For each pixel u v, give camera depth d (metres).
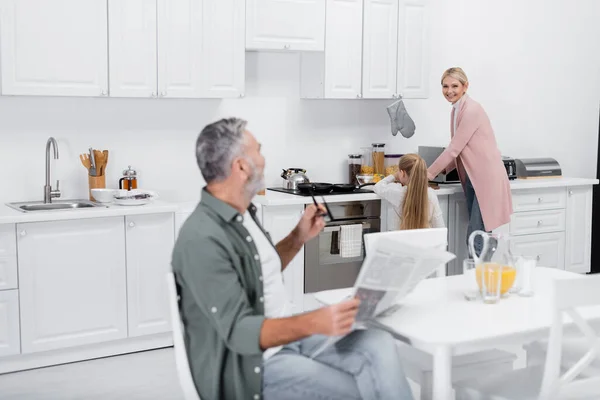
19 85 3.93
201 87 4.44
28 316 3.84
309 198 4.62
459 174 5.08
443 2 5.69
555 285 2.19
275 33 4.66
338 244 4.77
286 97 5.13
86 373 3.90
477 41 5.88
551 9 6.21
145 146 4.67
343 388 2.22
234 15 4.50
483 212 4.93
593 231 6.47
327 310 2.03
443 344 2.11
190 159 4.82
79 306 3.97
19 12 3.89
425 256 2.21
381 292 2.18
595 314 2.41
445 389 2.12
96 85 4.12
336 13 4.89
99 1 4.08
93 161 4.38
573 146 6.47
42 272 3.85
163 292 4.21
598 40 6.49
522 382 2.52
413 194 4.38
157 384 3.75
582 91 6.45
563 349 2.83
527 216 5.46
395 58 5.17
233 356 2.19
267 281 2.38
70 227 3.90
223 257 2.15
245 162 2.27
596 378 2.40
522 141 6.20
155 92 4.30
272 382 2.24
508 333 2.20
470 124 4.88
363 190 4.94
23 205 4.19
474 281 2.62
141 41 4.22
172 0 4.29
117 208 4.03
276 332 2.05
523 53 6.11
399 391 2.17
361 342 2.23
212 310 2.11
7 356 3.88
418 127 5.72
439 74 5.74
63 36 4.01
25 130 4.31
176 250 2.19
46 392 3.63
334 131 5.36
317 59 4.96
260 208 4.50
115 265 4.04
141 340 4.24
